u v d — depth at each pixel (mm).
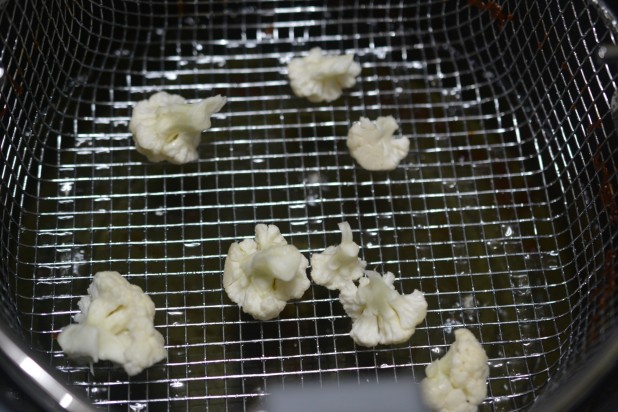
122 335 299
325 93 361
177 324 324
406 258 339
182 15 380
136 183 348
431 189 354
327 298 328
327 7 385
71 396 282
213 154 356
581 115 347
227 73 377
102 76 370
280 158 357
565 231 344
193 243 337
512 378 320
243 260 313
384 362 321
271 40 384
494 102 372
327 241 341
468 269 338
